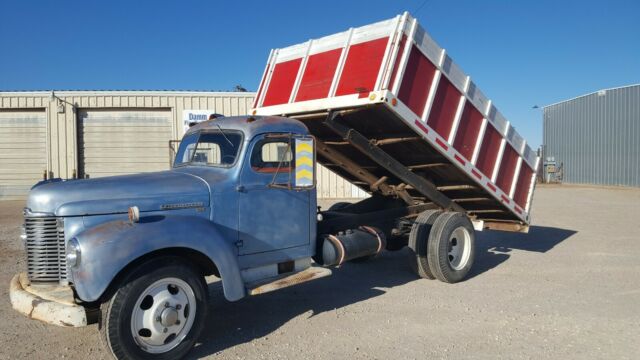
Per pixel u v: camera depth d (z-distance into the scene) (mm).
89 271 3752
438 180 7605
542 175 38750
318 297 6262
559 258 8594
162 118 17484
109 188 4363
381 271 7699
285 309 5770
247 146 4949
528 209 8102
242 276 4898
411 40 5719
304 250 5441
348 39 6191
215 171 5004
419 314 5516
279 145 5227
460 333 4902
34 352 4484
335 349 4516
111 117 17359
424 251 6891
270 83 7277
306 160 4863
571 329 4996
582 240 10438
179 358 4203
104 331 3865
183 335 4227
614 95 30906
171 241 4109
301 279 5070
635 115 28984
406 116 5832
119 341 3875
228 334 4945
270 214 5113
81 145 17297
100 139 17344
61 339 4812
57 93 16938
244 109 17391
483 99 6891
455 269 6891
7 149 17359
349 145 7086
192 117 17250
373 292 6469
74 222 4109
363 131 6781
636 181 28969
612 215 14875
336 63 6266
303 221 5418
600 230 11828
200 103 17297
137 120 17422
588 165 33656
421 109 6074
